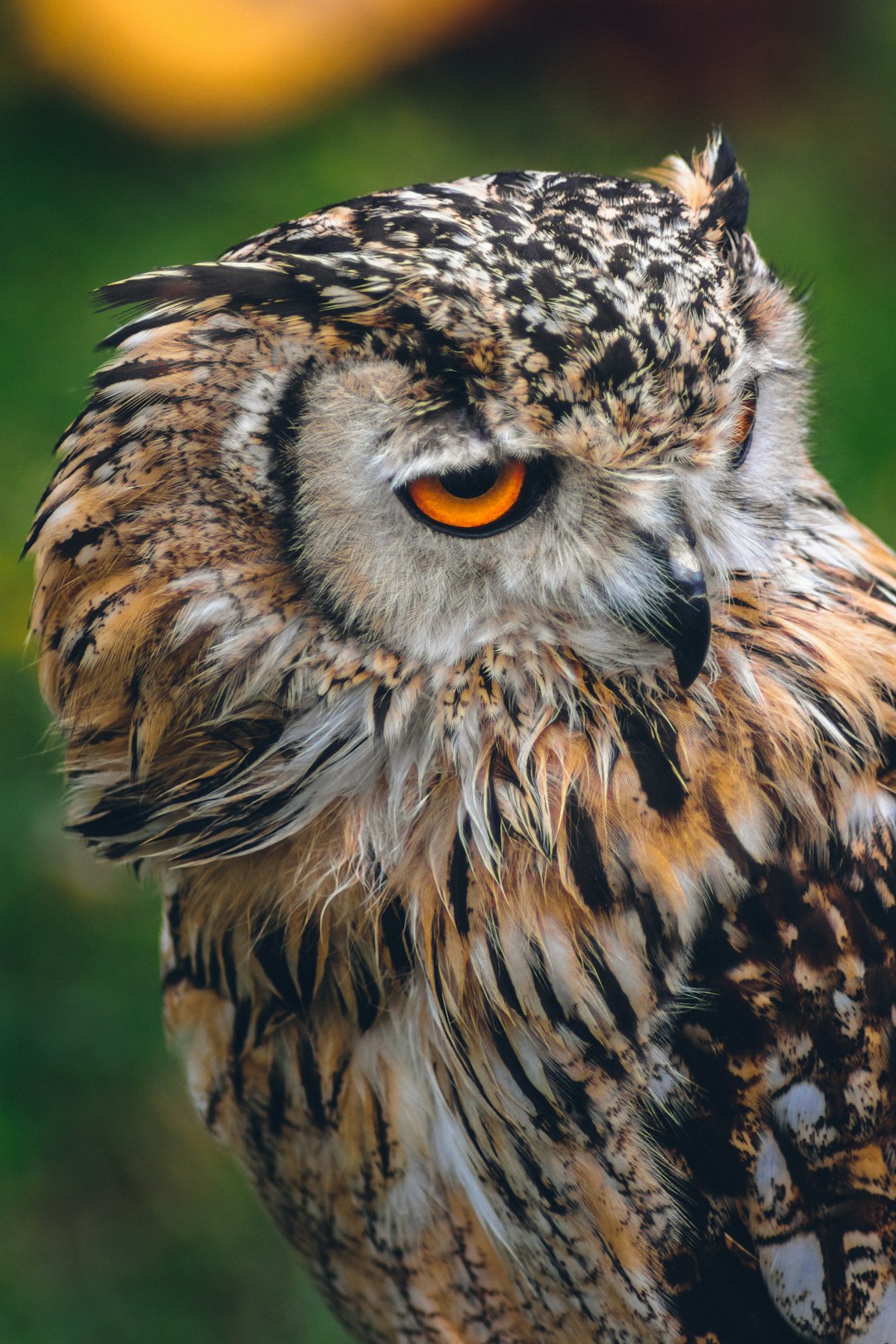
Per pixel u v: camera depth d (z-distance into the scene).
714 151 2.72
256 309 2.66
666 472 2.66
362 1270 2.75
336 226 2.67
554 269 2.65
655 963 2.67
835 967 2.68
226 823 2.69
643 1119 2.68
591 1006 2.67
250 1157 2.75
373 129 4.79
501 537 2.66
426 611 2.67
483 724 2.67
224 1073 2.74
